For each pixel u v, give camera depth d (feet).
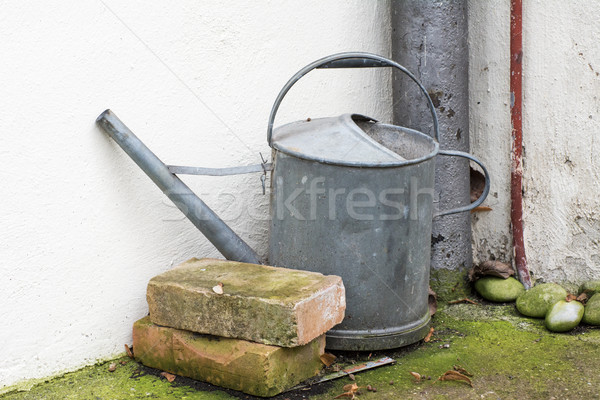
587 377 7.40
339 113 9.84
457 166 9.70
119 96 7.61
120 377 7.48
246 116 8.80
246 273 7.59
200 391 7.13
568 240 9.26
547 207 9.41
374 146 7.57
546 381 7.35
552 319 8.59
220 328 7.08
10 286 6.98
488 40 9.73
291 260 7.88
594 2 8.51
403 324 8.00
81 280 7.53
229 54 8.52
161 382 7.35
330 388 7.22
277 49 8.99
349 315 7.79
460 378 7.39
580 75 8.79
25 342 7.16
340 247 7.57
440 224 9.73
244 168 7.97
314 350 7.38
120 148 7.70
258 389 6.89
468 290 10.00
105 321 7.79
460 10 9.47
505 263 10.01
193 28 8.14
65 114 7.20
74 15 7.14
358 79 9.95
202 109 8.36
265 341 6.88
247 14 8.61
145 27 7.72
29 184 7.02
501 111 9.73
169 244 8.30
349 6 9.66
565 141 9.07
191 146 8.32
